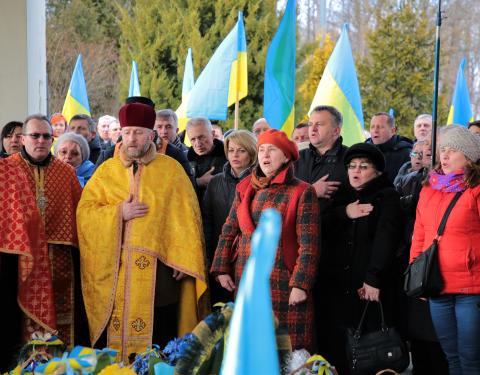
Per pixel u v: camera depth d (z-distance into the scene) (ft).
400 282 16.29
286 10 21.93
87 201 17.06
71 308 17.80
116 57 92.27
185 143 31.19
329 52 74.95
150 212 16.78
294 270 15.05
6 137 22.39
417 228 15.05
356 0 97.66
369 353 14.98
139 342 16.51
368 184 16.03
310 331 15.23
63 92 89.97
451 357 14.73
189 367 8.16
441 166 14.99
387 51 72.38
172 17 71.82
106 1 92.94
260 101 67.82
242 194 16.01
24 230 15.88
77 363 9.21
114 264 16.62
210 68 25.75
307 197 15.29
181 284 17.28
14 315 16.72
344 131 25.84
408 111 71.72
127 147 17.04
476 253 14.19
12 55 28.99
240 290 4.15
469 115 30.91
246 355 3.98
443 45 89.25
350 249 16.05
